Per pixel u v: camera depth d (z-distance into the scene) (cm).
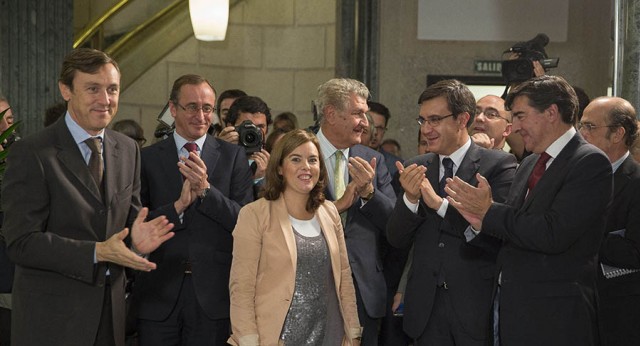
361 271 554
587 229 447
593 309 452
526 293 453
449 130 525
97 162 470
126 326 546
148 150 561
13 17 849
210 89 566
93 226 462
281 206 503
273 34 1138
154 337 533
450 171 534
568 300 446
